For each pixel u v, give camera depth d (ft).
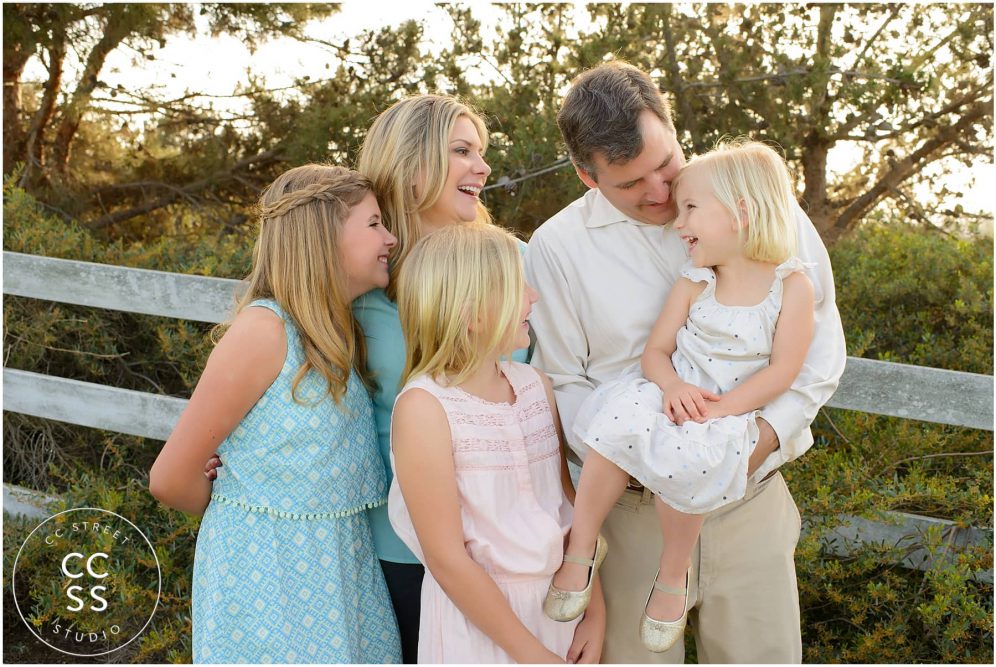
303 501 5.55
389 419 6.15
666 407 5.60
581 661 5.60
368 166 6.33
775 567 6.02
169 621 9.70
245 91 17.94
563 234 6.41
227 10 17.15
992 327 11.21
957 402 7.66
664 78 13.92
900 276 12.35
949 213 14.64
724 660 6.16
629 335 6.24
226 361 5.40
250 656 5.49
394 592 6.19
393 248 6.20
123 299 10.74
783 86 13.84
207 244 15.60
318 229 5.59
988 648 7.98
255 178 19.17
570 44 14.08
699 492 5.31
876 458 9.31
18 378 11.21
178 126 18.98
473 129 6.35
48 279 11.06
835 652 8.42
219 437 5.51
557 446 5.80
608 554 6.22
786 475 9.00
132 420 10.75
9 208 14.11
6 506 11.17
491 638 5.03
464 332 5.21
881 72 13.32
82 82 18.15
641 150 5.74
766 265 5.76
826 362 5.75
